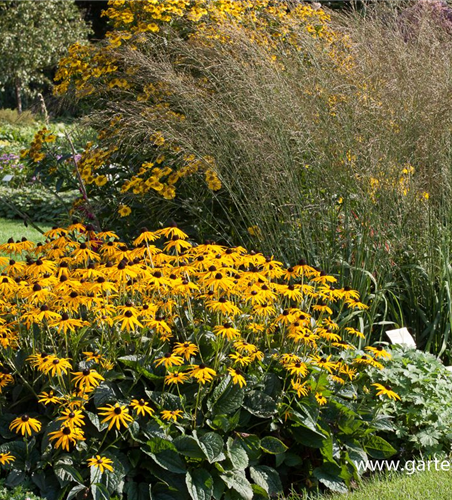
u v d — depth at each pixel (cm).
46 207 995
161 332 319
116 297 351
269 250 456
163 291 344
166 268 356
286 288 346
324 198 465
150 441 299
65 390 300
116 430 301
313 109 454
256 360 341
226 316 347
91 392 307
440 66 469
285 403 331
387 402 362
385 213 451
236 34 485
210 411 316
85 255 350
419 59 473
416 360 395
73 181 532
